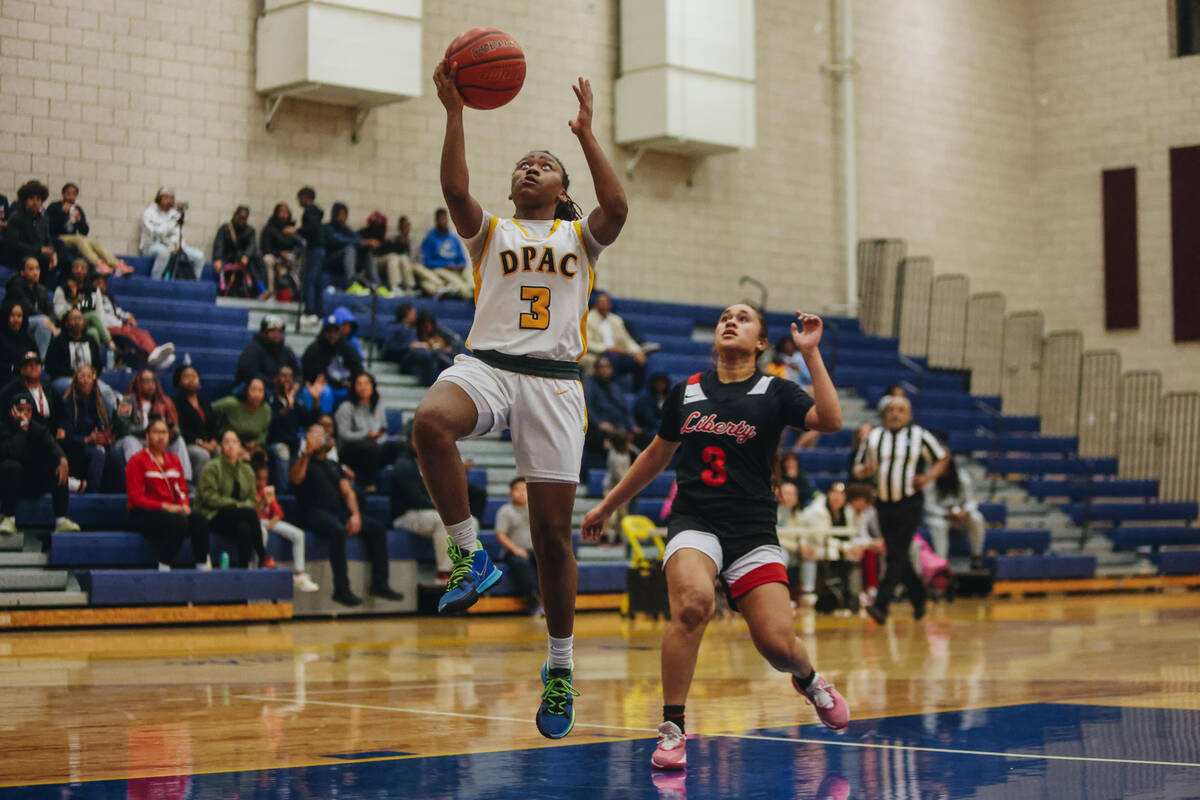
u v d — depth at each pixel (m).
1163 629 10.02
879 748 4.21
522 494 11.42
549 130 15.96
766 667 7.22
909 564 11.43
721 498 4.10
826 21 18.48
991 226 19.91
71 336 10.71
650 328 15.84
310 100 14.29
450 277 14.66
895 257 18.72
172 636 9.10
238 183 13.85
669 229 16.95
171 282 12.71
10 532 9.80
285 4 13.67
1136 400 18.86
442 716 5.12
